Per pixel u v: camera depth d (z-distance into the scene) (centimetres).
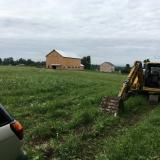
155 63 2548
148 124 1487
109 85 3972
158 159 1023
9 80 3516
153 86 2520
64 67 14888
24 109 1800
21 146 720
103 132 1405
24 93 2552
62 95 2583
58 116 1691
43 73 6694
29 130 1345
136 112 1992
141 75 2466
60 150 1098
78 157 1080
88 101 2172
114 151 1059
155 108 2141
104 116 1692
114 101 1822
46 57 15062
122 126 1573
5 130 683
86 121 1548
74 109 1872
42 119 1597
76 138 1223
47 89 2823
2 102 2048
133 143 1147
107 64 16750
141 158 1012
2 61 17288
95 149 1161
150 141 1173
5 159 673
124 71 12069
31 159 1012
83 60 18088
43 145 1164
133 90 2453
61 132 1355
